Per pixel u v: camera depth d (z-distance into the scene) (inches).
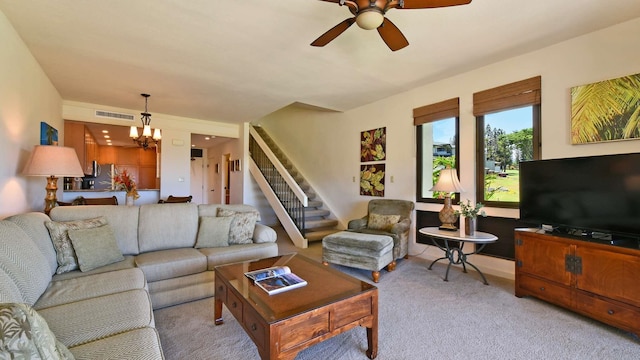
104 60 126.3
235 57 124.6
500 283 122.5
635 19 97.7
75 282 76.7
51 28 100.3
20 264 62.0
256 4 87.4
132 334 53.0
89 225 98.1
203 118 241.6
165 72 140.3
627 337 80.0
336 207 228.2
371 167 198.2
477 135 143.3
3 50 91.9
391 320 90.0
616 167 87.4
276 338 54.7
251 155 286.7
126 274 83.7
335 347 75.8
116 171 317.7
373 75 147.9
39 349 27.8
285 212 210.2
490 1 87.0
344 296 66.7
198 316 91.6
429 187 167.2
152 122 223.5
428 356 71.7
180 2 86.3
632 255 79.4
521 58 125.7
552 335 81.2
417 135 171.6
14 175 102.3
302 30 102.9
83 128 214.4
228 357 71.2
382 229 162.9
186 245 119.3
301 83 157.8
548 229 107.4
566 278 93.8
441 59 129.0
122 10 90.1
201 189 370.9
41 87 133.6
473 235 123.3
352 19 76.2
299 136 271.4
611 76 102.3
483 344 76.9
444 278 129.0
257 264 92.4
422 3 67.9
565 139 113.2
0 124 90.5
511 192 132.6
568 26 102.1
